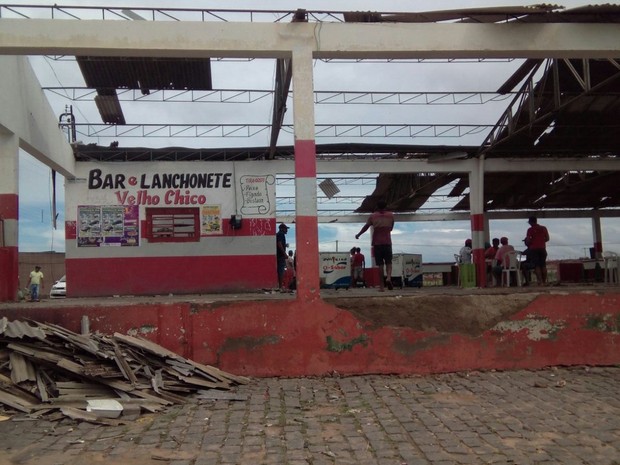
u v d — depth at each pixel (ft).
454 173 58.44
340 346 22.85
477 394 19.71
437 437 15.15
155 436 15.24
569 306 24.06
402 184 72.84
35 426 15.99
